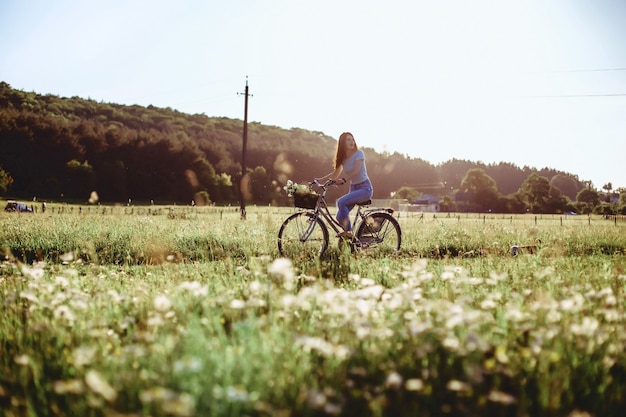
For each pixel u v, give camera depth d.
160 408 2.08
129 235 10.08
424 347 2.64
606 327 3.00
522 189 136.00
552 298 3.71
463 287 4.34
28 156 81.62
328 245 7.43
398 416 2.30
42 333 3.20
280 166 124.44
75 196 82.12
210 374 2.39
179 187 94.62
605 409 2.39
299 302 3.19
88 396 2.26
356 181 7.68
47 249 8.99
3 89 114.25
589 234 11.68
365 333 2.72
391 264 6.24
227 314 3.63
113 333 3.30
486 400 2.38
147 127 131.12
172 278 5.66
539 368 2.60
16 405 2.39
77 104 126.56
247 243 8.70
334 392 2.34
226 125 160.00
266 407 2.08
